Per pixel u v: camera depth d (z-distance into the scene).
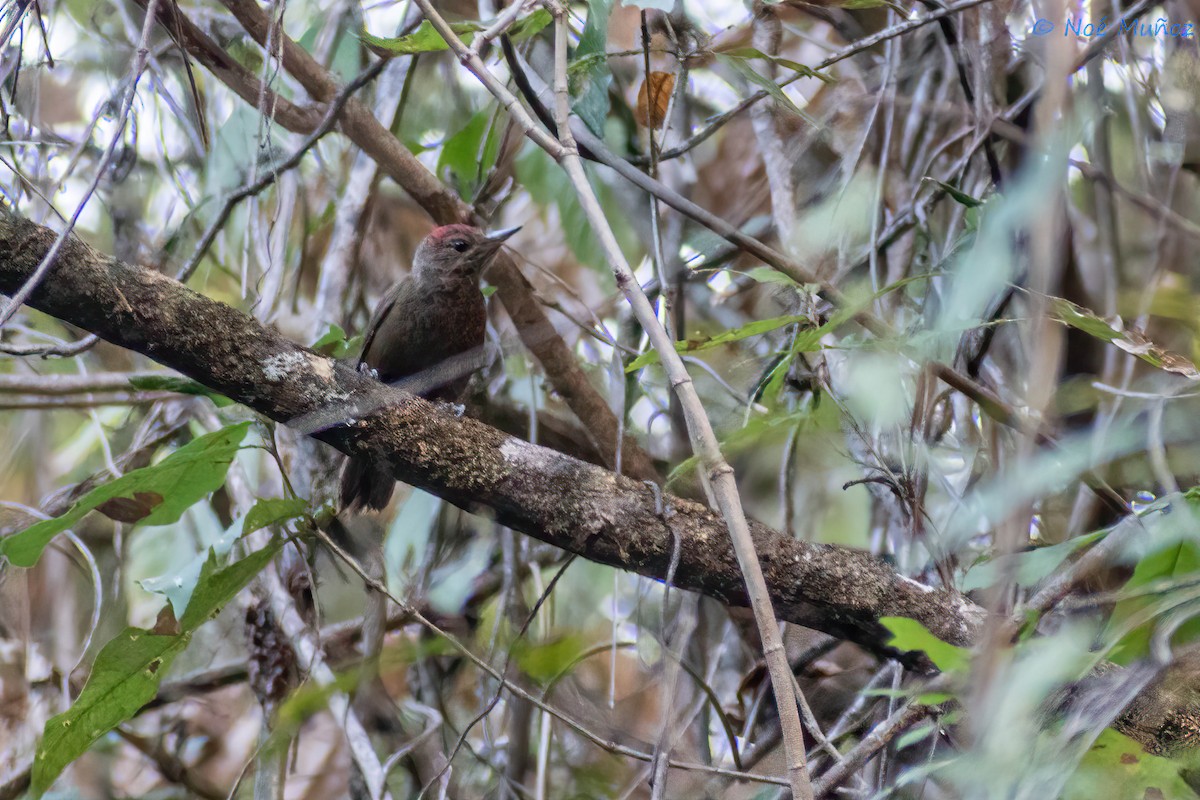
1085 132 6.79
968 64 7.44
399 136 8.77
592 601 8.77
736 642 7.81
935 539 6.63
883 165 7.37
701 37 7.50
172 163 8.46
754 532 5.75
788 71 8.75
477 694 7.98
